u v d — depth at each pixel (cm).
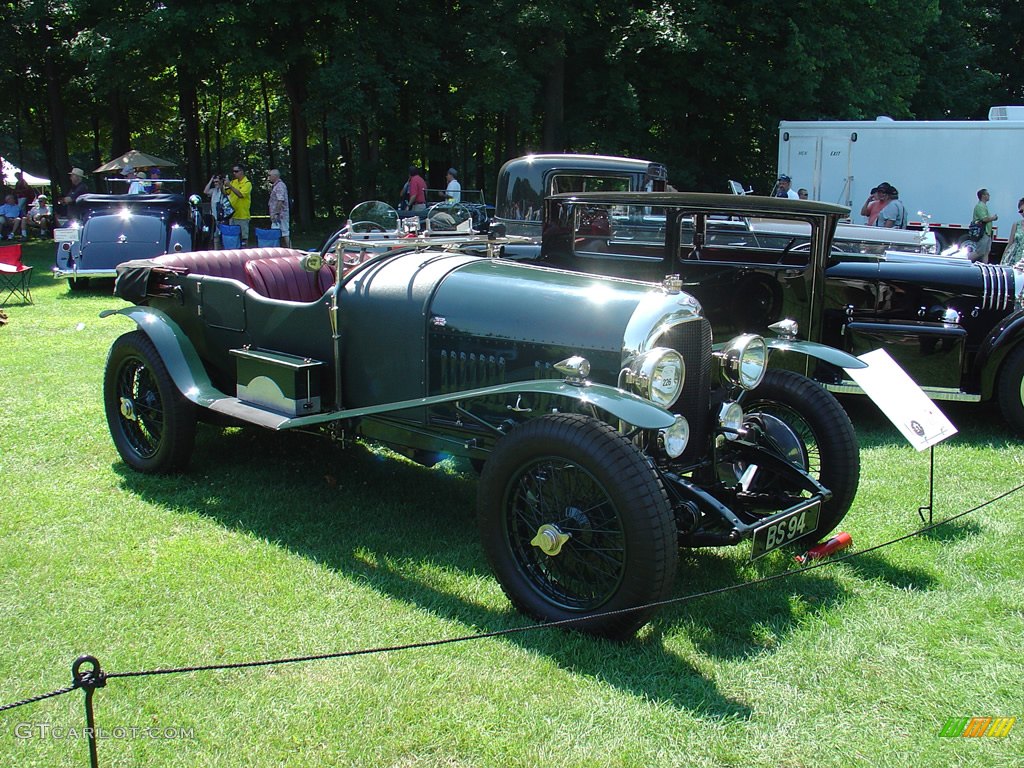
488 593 339
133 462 468
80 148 3453
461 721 254
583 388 307
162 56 1652
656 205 463
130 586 336
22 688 268
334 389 415
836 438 376
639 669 285
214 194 1297
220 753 240
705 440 364
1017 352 561
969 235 1051
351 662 286
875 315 610
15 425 539
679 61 1838
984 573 365
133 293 474
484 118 2069
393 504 434
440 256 411
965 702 272
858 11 1956
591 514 307
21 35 2170
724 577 360
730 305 496
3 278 1223
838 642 306
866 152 1384
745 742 250
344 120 1666
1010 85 2941
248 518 408
